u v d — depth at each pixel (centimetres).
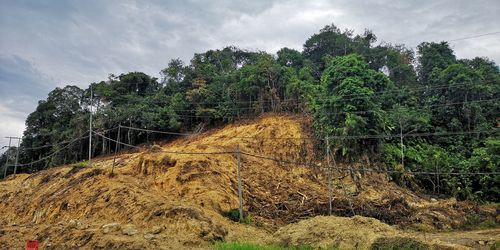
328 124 4366
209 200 2955
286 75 5656
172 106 5959
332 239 2316
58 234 2492
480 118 5100
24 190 4134
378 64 7081
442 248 2120
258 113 5544
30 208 3588
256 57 6888
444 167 4466
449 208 3794
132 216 2619
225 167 3653
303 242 2330
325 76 4784
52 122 6775
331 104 4316
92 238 2294
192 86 6319
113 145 6109
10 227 3045
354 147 4172
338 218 2575
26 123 6856
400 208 3600
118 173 3503
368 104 4206
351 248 2225
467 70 5419
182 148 4156
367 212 3400
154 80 7019
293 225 2594
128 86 6794
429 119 5084
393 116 4822
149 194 2919
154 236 2259
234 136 4897
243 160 4038
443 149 4850
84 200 3116
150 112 5903
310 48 7450
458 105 5216
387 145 4475
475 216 3694
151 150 3875
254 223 2947
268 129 4728
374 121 4216
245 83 5650
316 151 4353
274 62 5934
